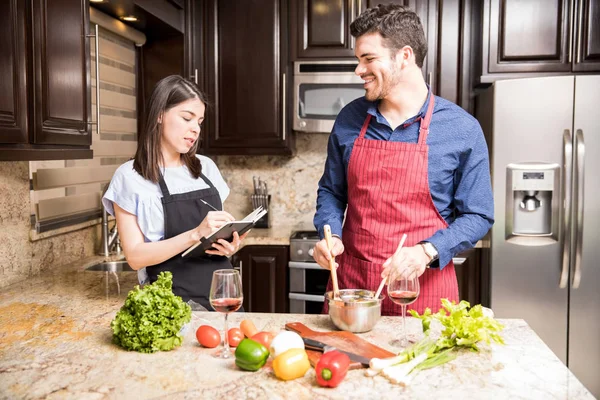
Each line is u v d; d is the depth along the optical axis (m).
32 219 2.40
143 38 3.32
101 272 2.47
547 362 1.33
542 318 3.13
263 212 1.82
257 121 3.58
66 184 2.69
